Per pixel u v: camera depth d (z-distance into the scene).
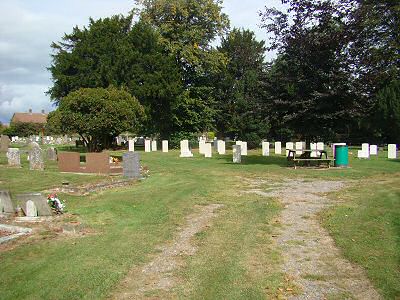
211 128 57.22
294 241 8.05
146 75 45.22
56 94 47.16
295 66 22.78
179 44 48.31
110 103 25.47
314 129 23.41
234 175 18.67
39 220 10.05
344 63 21.62
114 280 6.19
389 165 22.50
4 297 5.68
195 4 47.69
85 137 29.00
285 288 5.83
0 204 10.52
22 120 109.06
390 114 43.25
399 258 6.88
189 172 20.08
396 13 18.09
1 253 7.59
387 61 19.84
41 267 6.79
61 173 19.73
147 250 7.61
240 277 6.22
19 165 23.52
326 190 14.04
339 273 6.38
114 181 16.33
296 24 22.02
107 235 8.70
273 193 13.59
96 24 47.78
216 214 10.55
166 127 50.06
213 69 50.12
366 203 11.42
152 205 11.73
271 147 48.62
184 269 6.62
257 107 24.05
